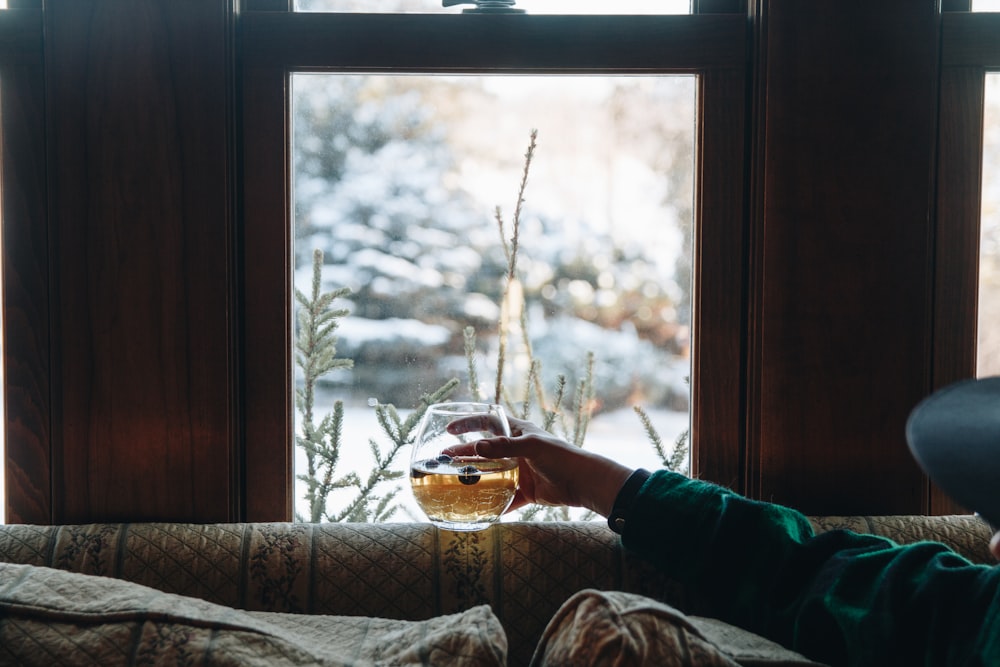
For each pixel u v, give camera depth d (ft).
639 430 3.78
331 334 3.72
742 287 3.65
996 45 3.54
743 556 2.75
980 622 2.20
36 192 3.44
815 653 2.46
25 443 3.47
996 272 3.72
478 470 2.93
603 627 2.02
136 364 3.43
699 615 2.97
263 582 2.97
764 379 3.52
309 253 3.67
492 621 2.18
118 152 3.37
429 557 3.03
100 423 3.43
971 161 3.61
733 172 3.61
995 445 1.64
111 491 3.45
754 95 3.52
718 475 3.70
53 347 3.41
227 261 3.43
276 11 3.58
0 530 3.07
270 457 3.62
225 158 3.41
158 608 2.22
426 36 3.53
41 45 3.42
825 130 3.46
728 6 3.65
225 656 2.11
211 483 3.46
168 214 3.40
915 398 3.53
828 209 3.48
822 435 3.54
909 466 3.54
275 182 3.56
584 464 3.18
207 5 3.37
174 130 3.38
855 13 3.45
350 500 3.76
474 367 3.75
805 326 3.51
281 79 3.52
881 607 2.36
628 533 2.93
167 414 3.44
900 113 3.48
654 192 3.69
